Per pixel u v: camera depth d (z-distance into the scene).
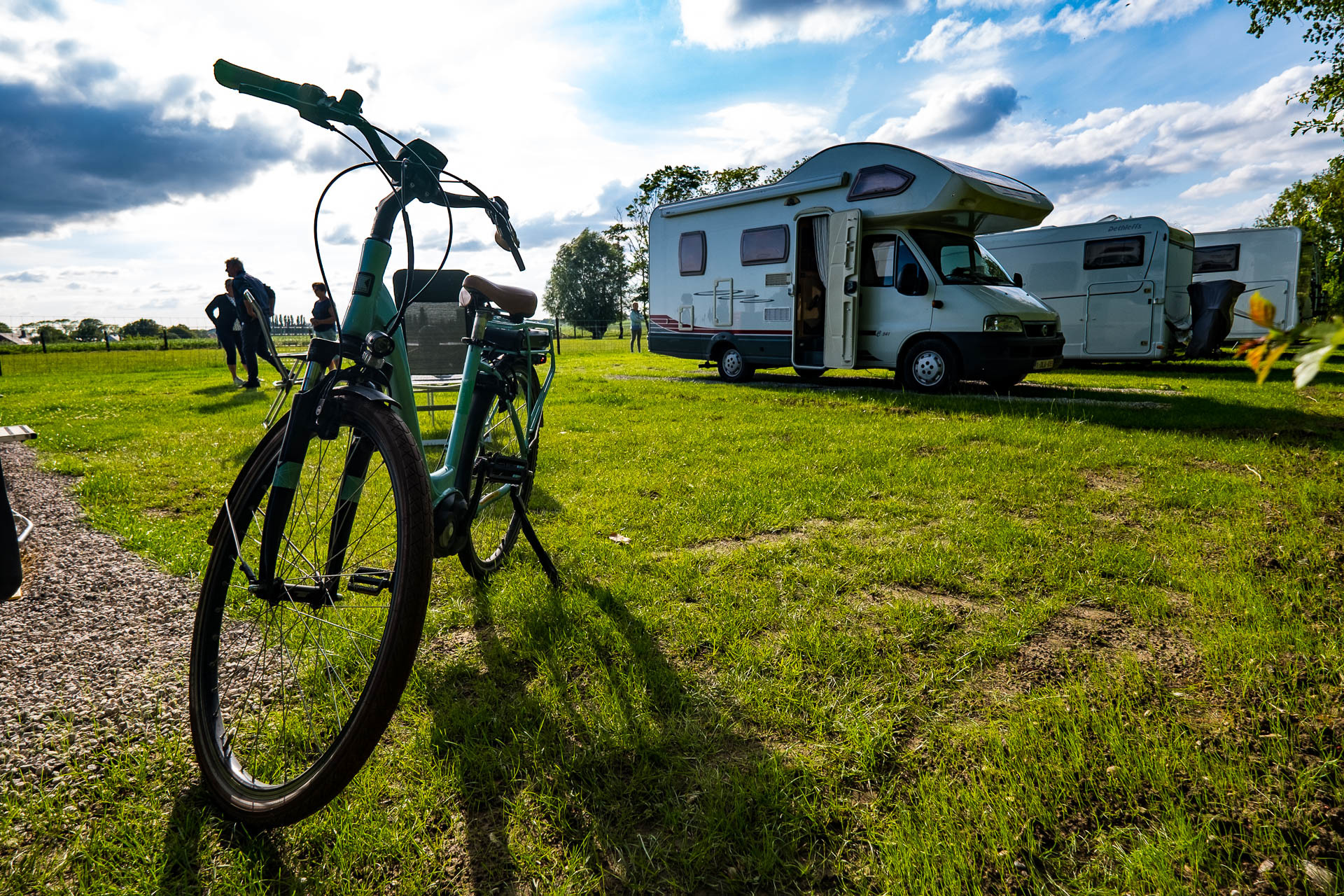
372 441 1.74
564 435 6.77
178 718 2.07
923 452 5.80
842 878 1.50
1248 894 1.41
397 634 1.53
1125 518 3.91
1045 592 2.90
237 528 1.83
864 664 2.32
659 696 2.15
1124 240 13.46
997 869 1.50
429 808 1.71
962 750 1.89
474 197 2.24
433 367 6.72
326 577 1.82
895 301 10.47
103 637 2.55
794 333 11.52
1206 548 3.36
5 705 2.12
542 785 1.78
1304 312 15.30
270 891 1.50
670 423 7.52
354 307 1.86
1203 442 5.86
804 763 1.84
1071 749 1.82
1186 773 1.73
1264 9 17.17
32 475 5.25
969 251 10.70
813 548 3.44
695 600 2.88
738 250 12.22
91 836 1.63
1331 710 1.94
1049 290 14.46
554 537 3.60
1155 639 2.48
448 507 2.24
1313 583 2.84
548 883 1.50
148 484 4.82
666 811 1.69
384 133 1.91
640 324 25.66
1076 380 12.17
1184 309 14.45
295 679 2.22
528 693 2.19
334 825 1.64
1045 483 4.64
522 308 2.69
